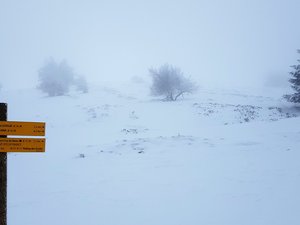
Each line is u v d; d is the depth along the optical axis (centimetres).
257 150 1369
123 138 2208
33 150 369
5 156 366
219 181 877
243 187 799
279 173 928
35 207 727
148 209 670
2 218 360
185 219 596
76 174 1097
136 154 1420
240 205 659
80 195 814
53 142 2281
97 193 823
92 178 1011
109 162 1284
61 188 902
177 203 701
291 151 1295
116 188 864
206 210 641
